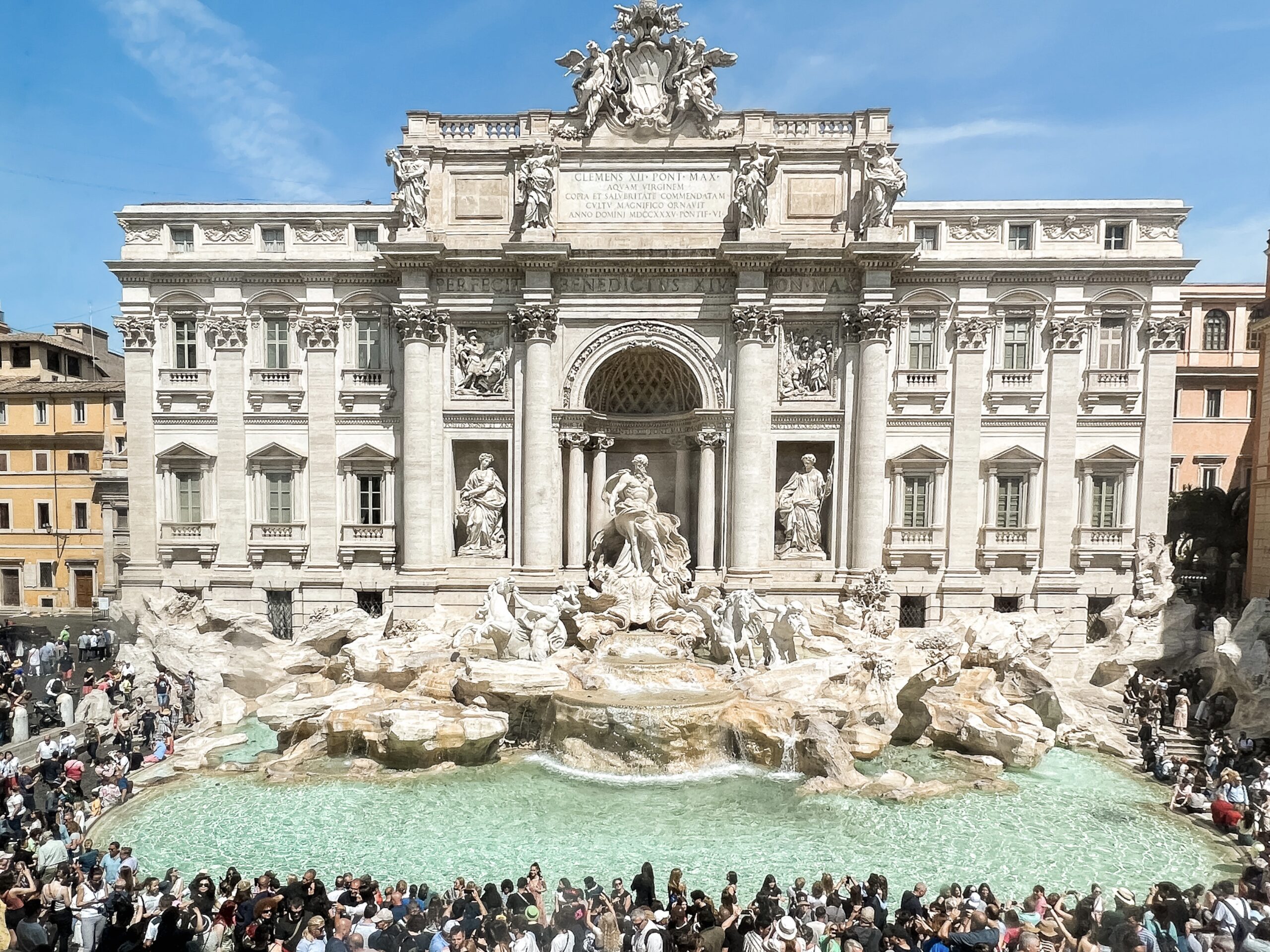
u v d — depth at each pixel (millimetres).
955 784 24750
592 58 37875
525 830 21344
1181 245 37719
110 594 52375
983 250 38531
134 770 25297
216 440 39781
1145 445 38250
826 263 37438
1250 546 40406
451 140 38812
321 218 39219
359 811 22469
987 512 39125
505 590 31766
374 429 39594
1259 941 13430
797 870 19250
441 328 38656
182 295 39281
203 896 15453
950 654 31156
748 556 37812
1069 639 38688
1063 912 15617
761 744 26078
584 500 39750
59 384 53375
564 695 27484
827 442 38812
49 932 14477
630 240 38531
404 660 30625
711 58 38031
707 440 38594
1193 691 32844
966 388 38531
